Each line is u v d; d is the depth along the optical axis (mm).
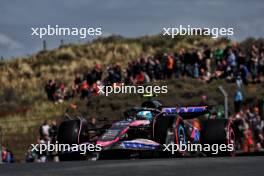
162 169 18641
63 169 19547
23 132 71375
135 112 30703
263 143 53312
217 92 74312
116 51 131125
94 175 17297
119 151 29141
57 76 115000
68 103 79312
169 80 79312
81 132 29469
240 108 64312
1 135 64812
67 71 120500
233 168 18516
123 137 28891
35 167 20953
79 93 83000
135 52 129250
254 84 75438
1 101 93688
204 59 79812
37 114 78250
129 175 17062
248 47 101125
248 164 19797
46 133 53719
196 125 32562
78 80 83688
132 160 23781
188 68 80250
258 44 101125
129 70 79938
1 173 18547
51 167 20734
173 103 72312
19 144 67188
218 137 29625
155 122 29047
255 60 75688
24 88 104125
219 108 53500
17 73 120000
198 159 22938
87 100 78125
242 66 76188
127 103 73938
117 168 19359
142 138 29578
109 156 29812
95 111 73688
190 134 31609
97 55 132000
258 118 53906
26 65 124250
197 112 31266
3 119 79250
